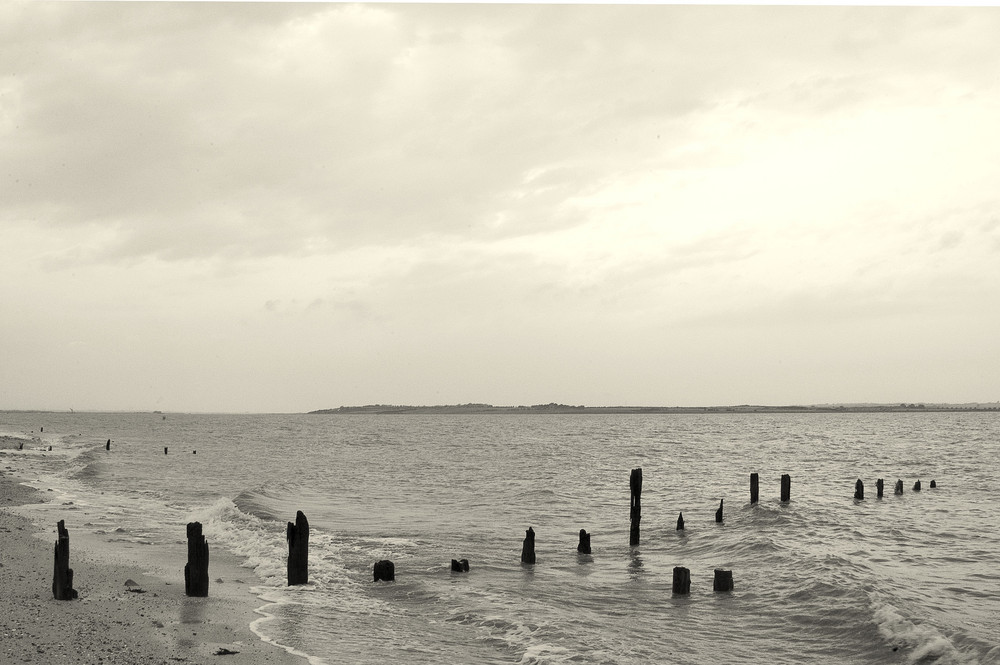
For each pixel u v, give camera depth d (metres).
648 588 24.69
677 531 36.22
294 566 22.94
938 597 24.19
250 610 19.53
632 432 168.75
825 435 145.50
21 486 47.72
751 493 45.09
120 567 23.70
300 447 114.00
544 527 37.91
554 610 21.20
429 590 22.86
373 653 16.58
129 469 67.75
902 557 30.98
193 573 20.52
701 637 19.48
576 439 139.12
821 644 19.12
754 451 101.81
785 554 29.31
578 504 47.72
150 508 40.31
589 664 16.39
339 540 31.97
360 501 47.94
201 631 17.19
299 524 23.03
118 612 18.03
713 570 27.28
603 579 25.95
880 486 51.72
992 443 116.75
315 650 16.50
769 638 19.56
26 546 26.30
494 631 18.88
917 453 96.69
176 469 70.00
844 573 25.58
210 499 45.34
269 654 15.95
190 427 198.62
